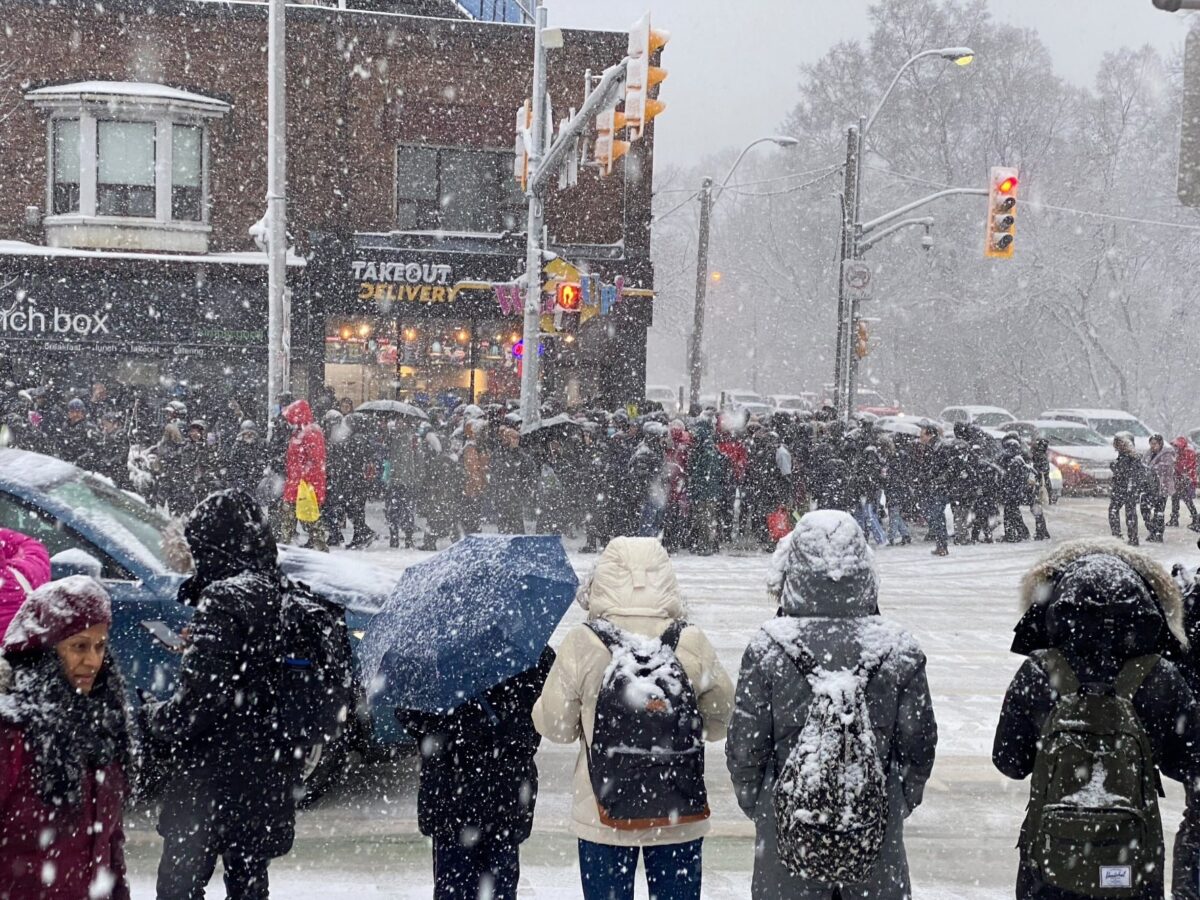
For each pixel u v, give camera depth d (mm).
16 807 3820
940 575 18406
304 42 29906
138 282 28219
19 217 28625
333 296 30109
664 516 19516
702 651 4789
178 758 4832
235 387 28859
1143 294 59156
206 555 4949
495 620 4863
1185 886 4926
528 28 30797
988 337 60219
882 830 4020
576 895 6188
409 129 30547
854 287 29953
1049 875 4207
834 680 4141
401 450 19719
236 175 29484
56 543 7215
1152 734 4332
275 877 6402
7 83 28438
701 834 4699
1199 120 8680
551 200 31078
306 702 4914
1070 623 4309
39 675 3928
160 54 29125
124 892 4230
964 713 9992
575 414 24703
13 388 25375
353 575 8102
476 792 5016
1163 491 24578
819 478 20781
